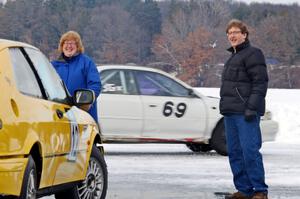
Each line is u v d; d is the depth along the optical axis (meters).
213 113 16.75
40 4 109.69
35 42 107.81
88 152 9.21
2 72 7.09
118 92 16.27
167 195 10.94
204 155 16.98
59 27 110.88
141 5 130.88
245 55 10.09
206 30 119.00
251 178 10.17
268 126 17.33
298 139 22.14
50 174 7.87
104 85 16.22
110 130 16.14
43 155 7.53
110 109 16.12
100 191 9.60
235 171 10.44
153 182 12.34
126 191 11.28
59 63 10.66
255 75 10.02
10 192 6.82
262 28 124.56
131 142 16.42
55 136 7.95
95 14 125.12
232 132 10.35
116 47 124.12
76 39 10.59
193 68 116.19
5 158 6.77
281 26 123.88
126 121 16.22
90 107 10.46
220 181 12.54
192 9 127.94
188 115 16.62
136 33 127.50
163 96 16.56
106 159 15.77
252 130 10.10
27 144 7.09
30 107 7.36
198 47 116.38
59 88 8.80
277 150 18.31
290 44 121.12
